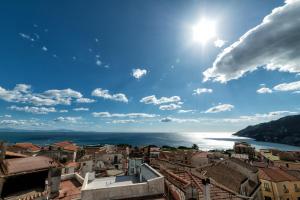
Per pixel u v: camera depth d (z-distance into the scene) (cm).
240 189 2669
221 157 7875
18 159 2175
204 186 1346
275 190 4316
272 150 10275
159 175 1593
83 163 5938
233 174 3152
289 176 4706
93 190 1415
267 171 4834
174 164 2870
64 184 2506
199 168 3225
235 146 11619
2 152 1961
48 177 2117
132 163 2172
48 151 7612
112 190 1445
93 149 10069
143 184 1507
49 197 1966
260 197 4062
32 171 2003
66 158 7675
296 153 9112
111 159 7981
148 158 2530
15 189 1947
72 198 1956
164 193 1526
